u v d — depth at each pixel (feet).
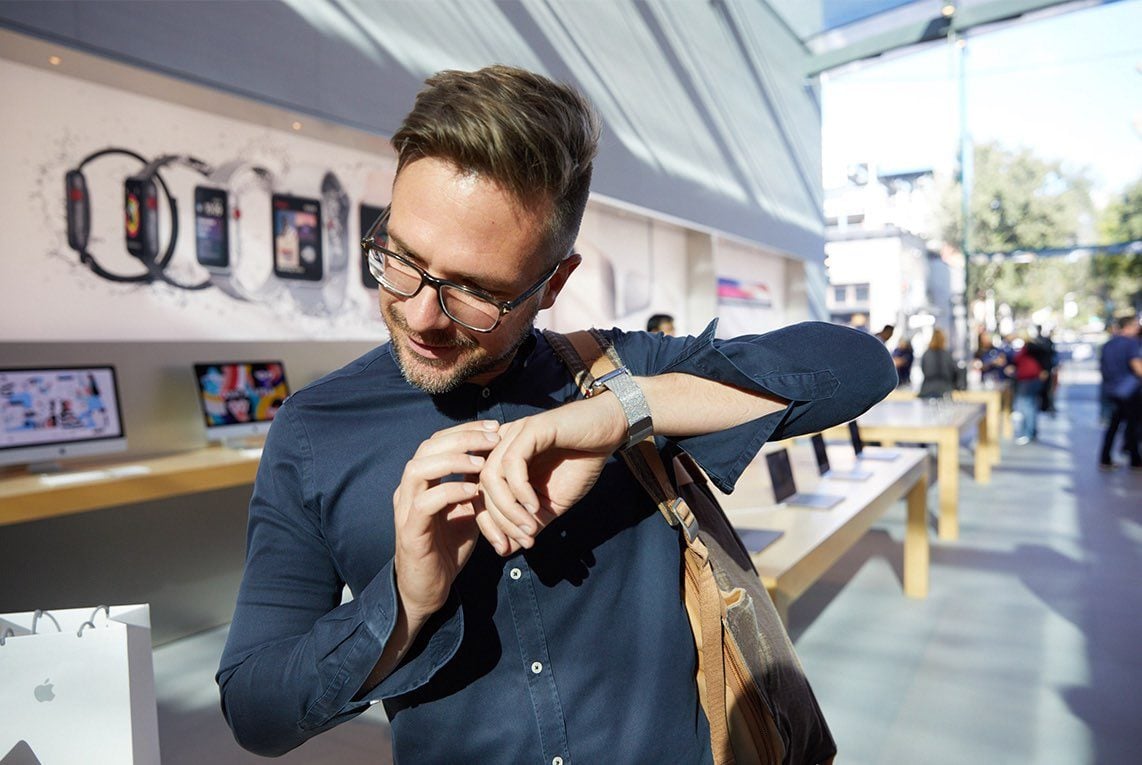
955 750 7.77
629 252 23.34
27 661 2.98
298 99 11.55
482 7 15.66
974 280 41.65
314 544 2.49
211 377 11.27
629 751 2.49
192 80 10.09
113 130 10.53
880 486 9.59
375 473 2.44
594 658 2.51
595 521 2.59
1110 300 57.16
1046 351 35.83
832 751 2.98
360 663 1.98
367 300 14.23
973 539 16.08
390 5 13.32
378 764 7.69
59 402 9.49
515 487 1.82
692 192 24.31
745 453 2.45
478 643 2.44
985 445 22.70
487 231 2.00
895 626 11.21
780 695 2.74
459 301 2.06
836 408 2.54
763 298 33.35
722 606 2.65
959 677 9.49
